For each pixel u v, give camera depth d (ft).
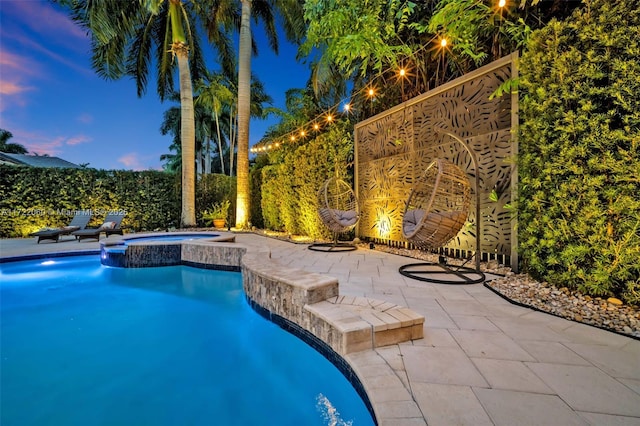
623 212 8.57
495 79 14.19
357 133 23.04
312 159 24.90
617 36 8.61
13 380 8.40
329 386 7.34
